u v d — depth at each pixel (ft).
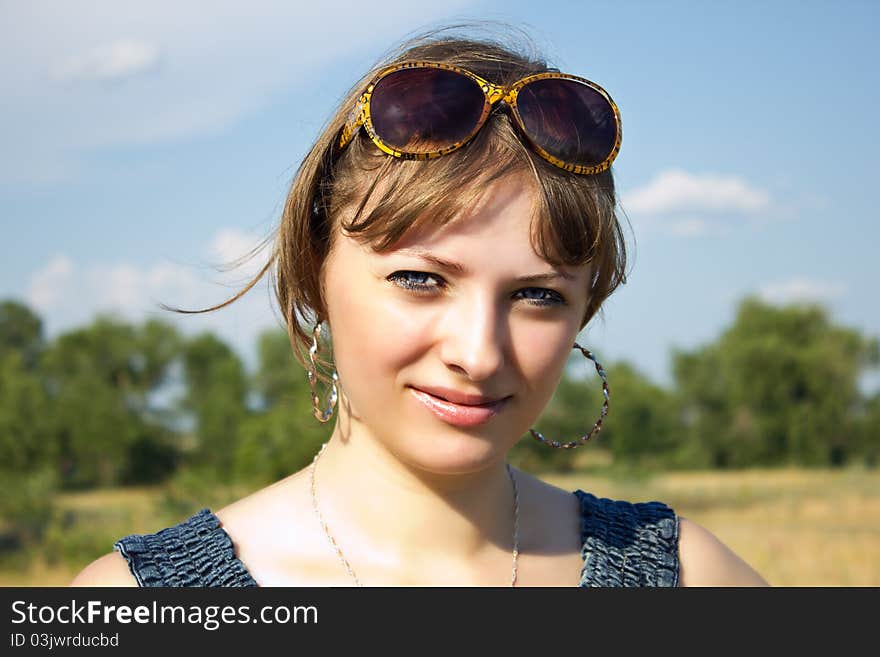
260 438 90.79
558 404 153.38
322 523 7.27
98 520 98.84
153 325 200.34
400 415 6.40
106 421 178.50
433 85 6.35
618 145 6.70
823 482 150.82
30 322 240.12
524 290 6.33
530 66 7.14
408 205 6.04
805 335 207.41
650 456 186.70
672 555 7.97
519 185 6.26
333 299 6.70
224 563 7.07
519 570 7.43
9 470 168.45
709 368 198.18
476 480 7.29
